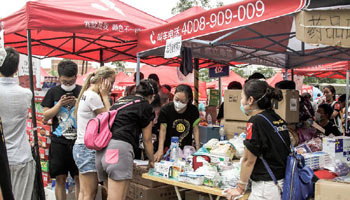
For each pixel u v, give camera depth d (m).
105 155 3.12
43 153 4.81
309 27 2.56
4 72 2.96
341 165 3.44
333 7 2.47
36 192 3.37
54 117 4.09
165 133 4.28
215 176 3.07
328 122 5.33
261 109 2.68
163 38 4.25
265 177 2.55
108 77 3.58
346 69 9.01
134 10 6.04
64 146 4.02
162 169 3.51
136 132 3.27
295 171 2.57
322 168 3.43
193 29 3.71
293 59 7.45
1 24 4.48
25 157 3.06
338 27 2.45
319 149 4.04
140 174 4.21
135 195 4.21
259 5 2.97
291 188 2.53
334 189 2.56
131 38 4.86
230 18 3.27
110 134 3.15
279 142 2.56
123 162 3.10
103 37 6.55
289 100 4.16
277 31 4.95
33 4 4.17
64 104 3.92
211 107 6.03
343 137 3.79
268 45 5.96
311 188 2.70
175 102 4.16
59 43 7.14
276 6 2.82
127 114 3.22
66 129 4.01
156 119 4.85
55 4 4.57
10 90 2.97
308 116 4.59
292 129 4.29
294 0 2.68
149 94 3.48
